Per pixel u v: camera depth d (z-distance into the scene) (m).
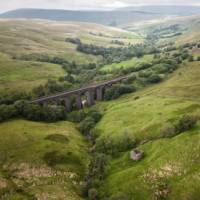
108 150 115.88
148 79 197.00
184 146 90.94
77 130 145.62
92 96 185.62
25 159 108.25
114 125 132.75
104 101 186.88
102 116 153.88
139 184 85.50
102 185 93.44
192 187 77.25
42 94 189.88
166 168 86.06
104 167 102.06
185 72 196.62
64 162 108.25
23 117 149.62
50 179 98.31
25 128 133.88
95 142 126.81
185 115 108.38
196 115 110.12
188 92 151.25
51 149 114.19
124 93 186.50
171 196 77.88
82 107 183.62
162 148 96.00
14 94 185.38
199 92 148.00
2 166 105.19
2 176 98.62
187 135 95.75
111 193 87.31
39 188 92.75
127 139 115.25
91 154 118.12
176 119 114.31
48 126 140.50
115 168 101.75
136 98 165.62
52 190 91.88
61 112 159.62
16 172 101.38
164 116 121.69
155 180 84.06
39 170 102.44
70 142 123.69
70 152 113.81
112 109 156.88
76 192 93.19
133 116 135.12
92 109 171.75
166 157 90.25
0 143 120.19
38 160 107.44
